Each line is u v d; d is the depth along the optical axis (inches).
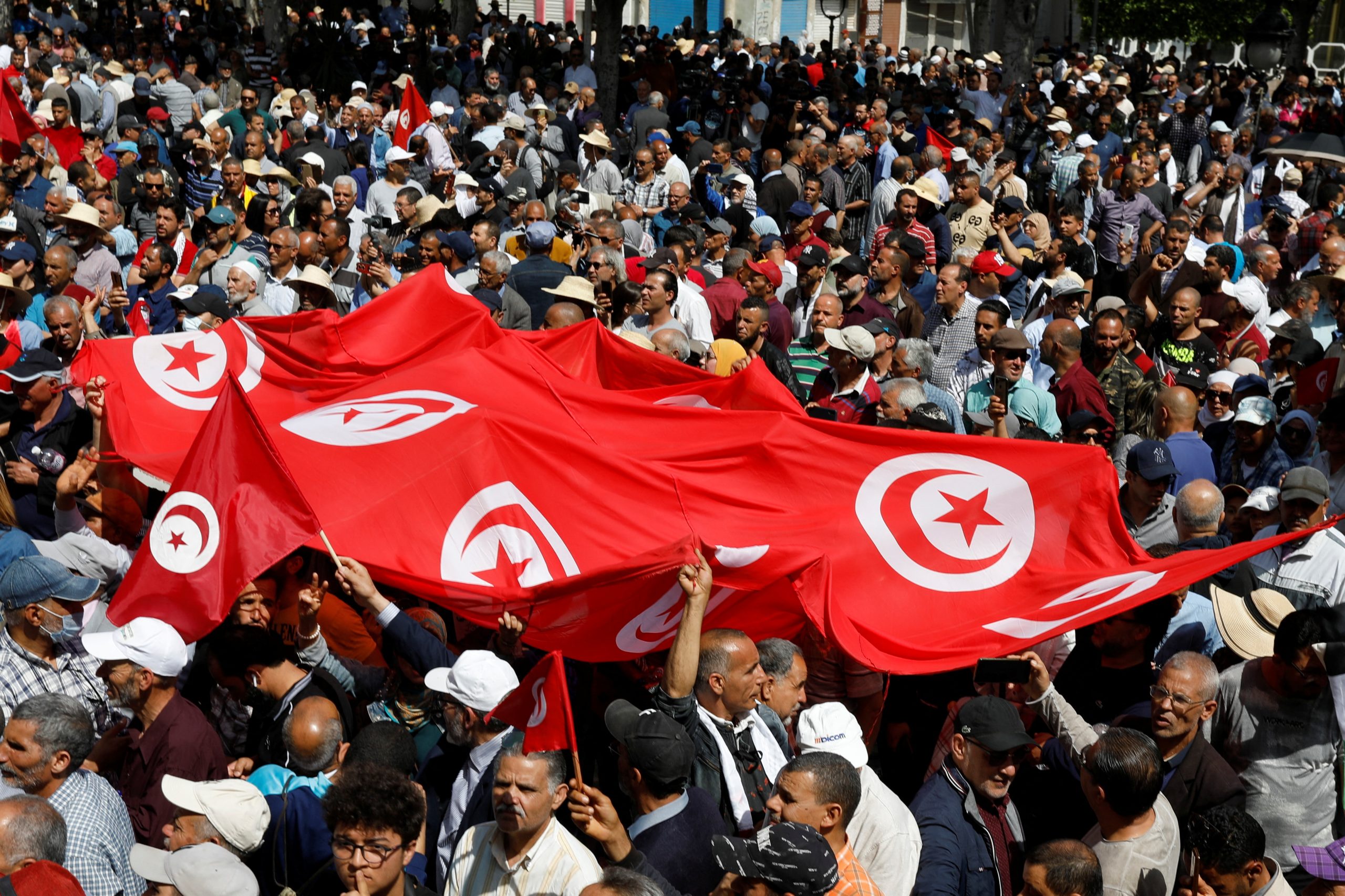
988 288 456.8
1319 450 337.1
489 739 208.4
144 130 661.3
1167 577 227.1
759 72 1047.6
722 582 230.5
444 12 1451.8
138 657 215.5
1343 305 440.1
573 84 955.3
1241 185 708.7
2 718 202.2
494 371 294.0
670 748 181.9
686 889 181.8
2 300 385.4
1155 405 354.6
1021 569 248.8
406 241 506.3
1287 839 221.8
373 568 240.7
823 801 174.7
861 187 709.3
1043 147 855.1
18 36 980.6
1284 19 786.8
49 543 264.8
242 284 412.8
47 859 169.8
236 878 171.2
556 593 227.5
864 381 375.9
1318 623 214.5
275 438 266.7
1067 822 216.8
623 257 482.3
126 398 301.3
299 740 199.9
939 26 2111.2
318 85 1073.5
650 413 283.1
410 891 173.8
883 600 247.1
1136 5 1743.4
